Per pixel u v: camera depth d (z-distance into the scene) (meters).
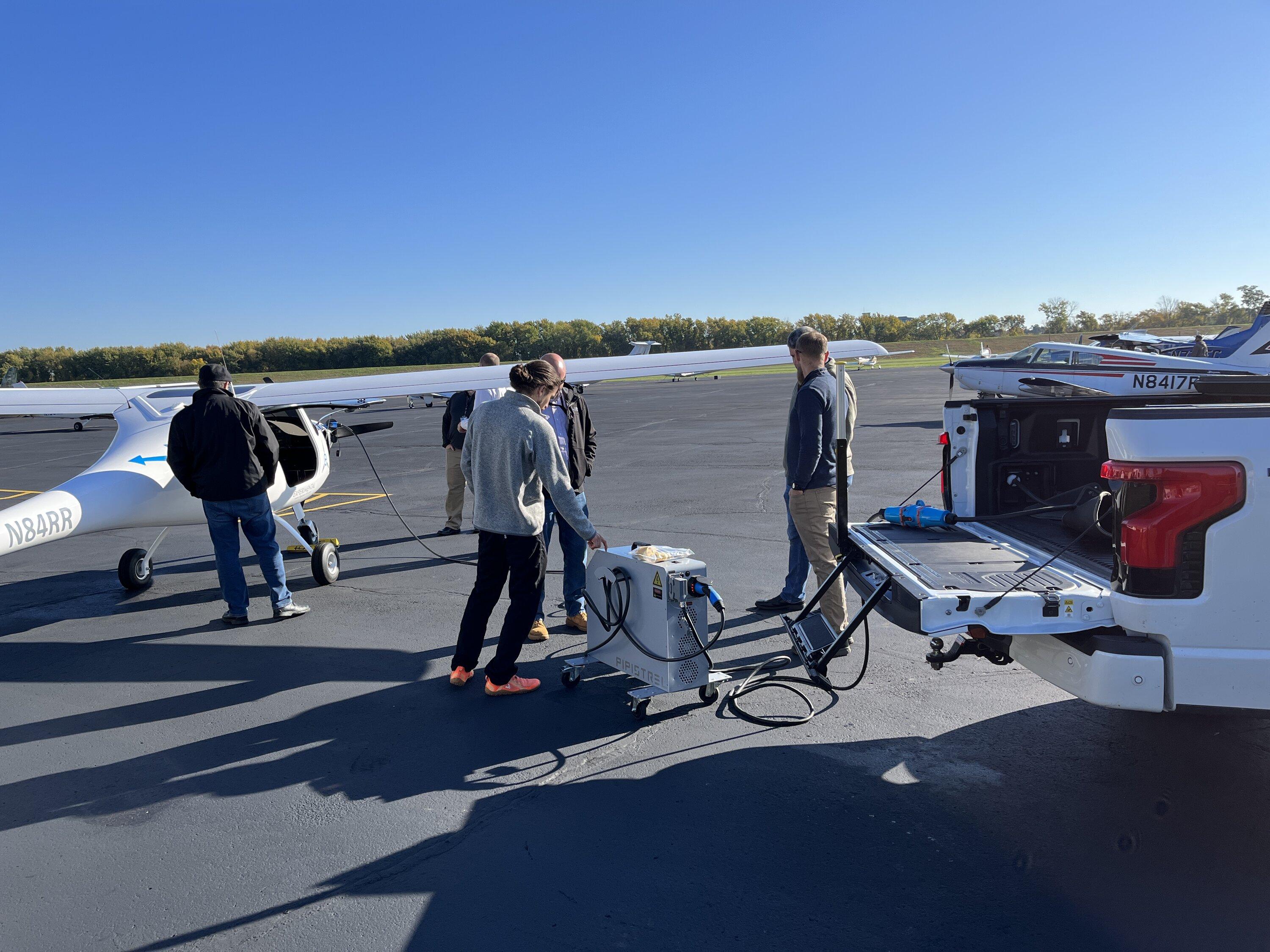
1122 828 2.68
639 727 3.57
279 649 4.77
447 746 3.43
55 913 2.35
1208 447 2.17
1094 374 14.90
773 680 4.04
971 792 2.94
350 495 11.02
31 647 4.93
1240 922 2.19
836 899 2.33
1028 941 2.13
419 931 2.24
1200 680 2.23
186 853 2.67
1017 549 3.21
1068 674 2.44
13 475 15.73
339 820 2.85
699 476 11.23
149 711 3.89
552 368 4.72
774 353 6.58
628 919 2.26
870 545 3.32
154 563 7.30
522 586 3.85
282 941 2.21
